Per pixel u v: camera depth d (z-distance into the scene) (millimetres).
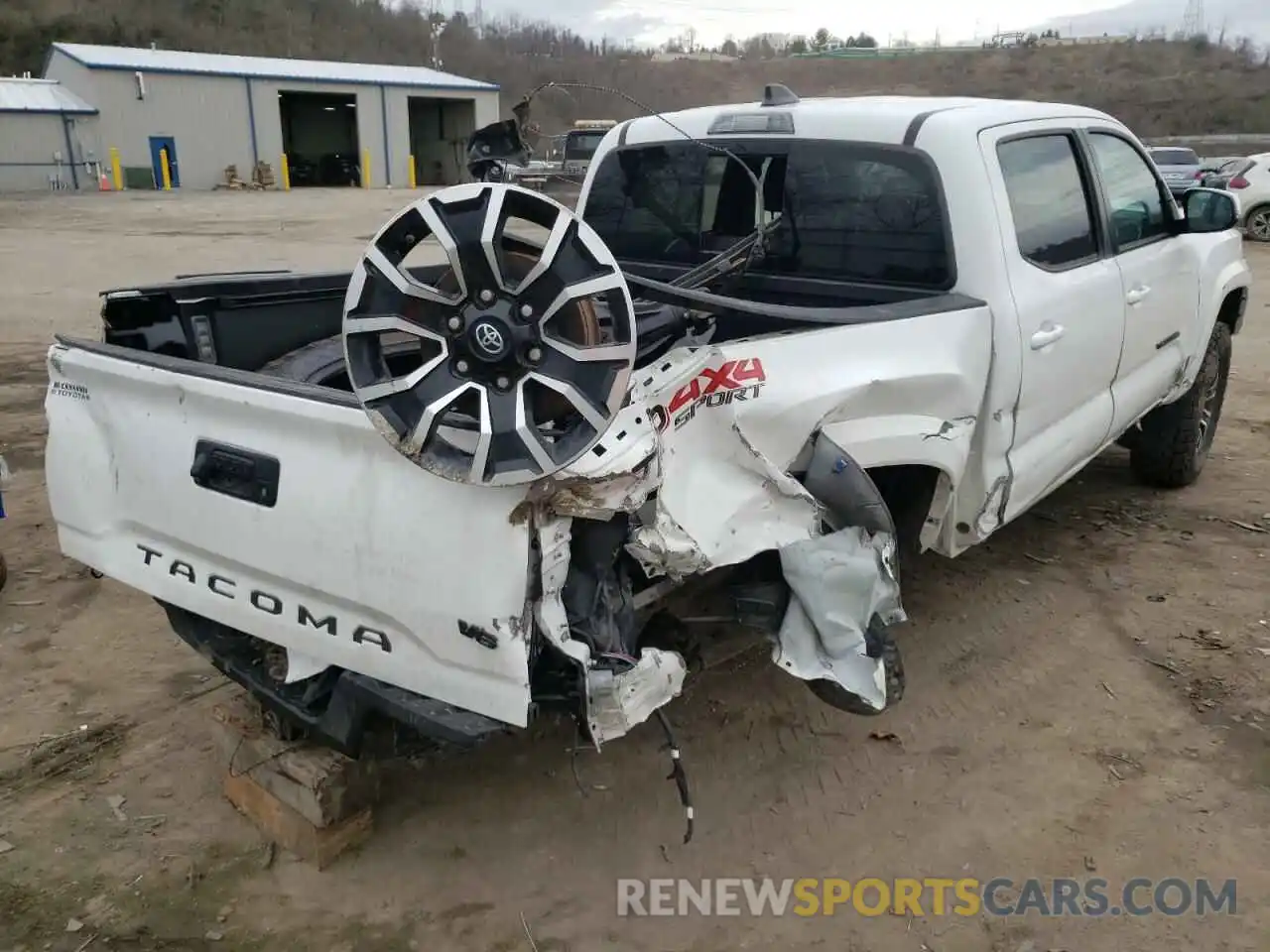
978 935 2852
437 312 2242
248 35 69375
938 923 2893
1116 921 2889
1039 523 5625
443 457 2270
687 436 2645
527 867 3102
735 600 3010
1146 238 4992
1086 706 3895
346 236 20547
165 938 2822
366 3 80625
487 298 2205
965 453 3658
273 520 2670
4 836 3203
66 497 3168
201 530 2844
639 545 2484
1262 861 3104
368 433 2461
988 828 3260
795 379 2930
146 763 3564
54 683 4039
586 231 2168
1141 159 5082
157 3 67875
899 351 3293
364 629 2611
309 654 2750
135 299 3359
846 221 4020
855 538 2922
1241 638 4363
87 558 3184
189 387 2770
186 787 3443
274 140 42406
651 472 2418
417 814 3322
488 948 2807
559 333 2271
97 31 61688
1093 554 5207
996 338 3699
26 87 37656
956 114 3893
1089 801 3367
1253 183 19391
